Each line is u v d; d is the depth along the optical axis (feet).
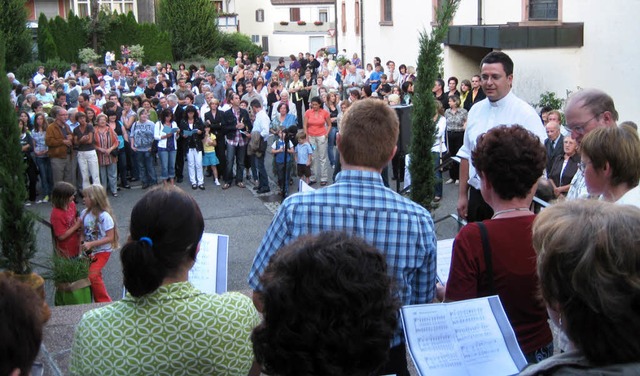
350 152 9.16
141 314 7.24
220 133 46.57
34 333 5.10
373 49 96.07
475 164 9.53
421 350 7.88
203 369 7.27
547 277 5.38
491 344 8.04
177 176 49.52
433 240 9.32
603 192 10.16
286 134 41.83
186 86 60.49
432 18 73.46
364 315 5.33
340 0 117.08
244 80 69.77
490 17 59.11
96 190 25.00
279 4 187.73
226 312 7.42
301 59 105.50
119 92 74.54
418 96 22.29
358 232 8.91
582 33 48.70
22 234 20.06
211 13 147.02
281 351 5.38
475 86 46.47
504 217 9.18
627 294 5.00
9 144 19.72
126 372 7.11
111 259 32.58
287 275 5.49
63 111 42.83
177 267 7.42
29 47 106.22
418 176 22.57
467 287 9.01
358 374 5.43
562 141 27.53
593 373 5.05
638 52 43.55
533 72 50.19
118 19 134.00
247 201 43.32
